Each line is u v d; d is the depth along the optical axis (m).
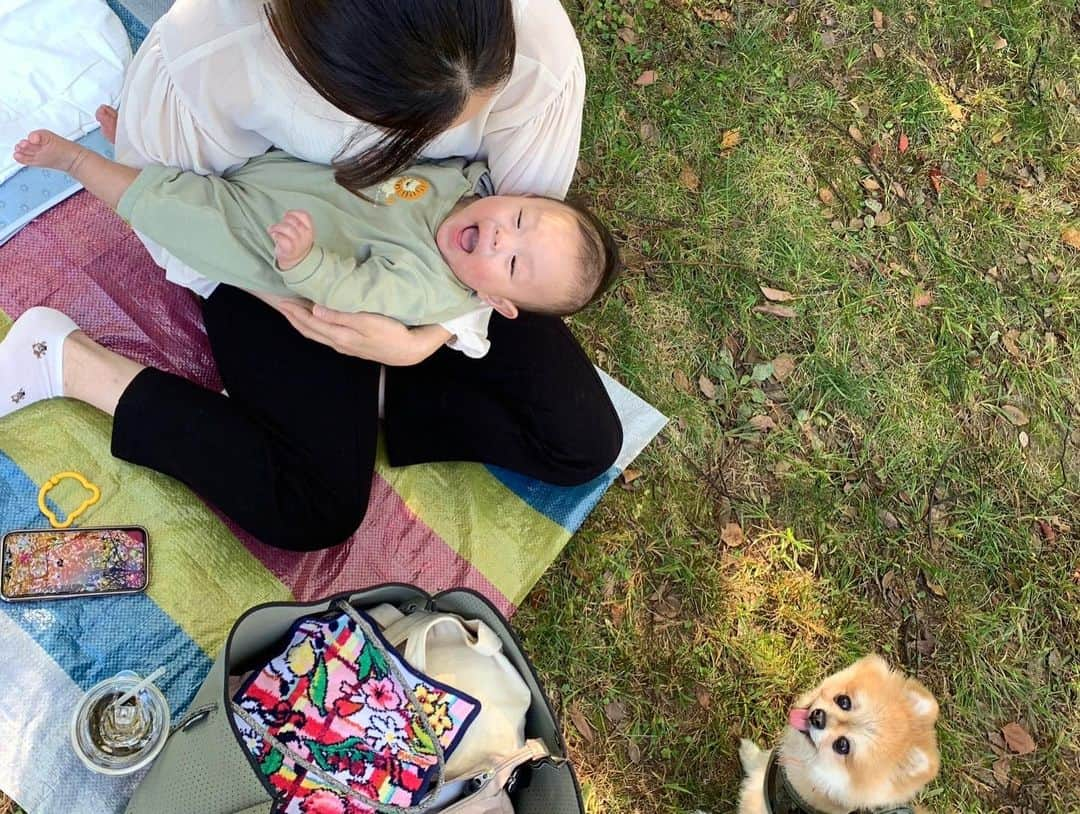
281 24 1.22
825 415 2.72
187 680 1.98
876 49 3.11
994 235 3.06
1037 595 2.71
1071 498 2.85
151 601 2.00
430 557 2.23
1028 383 2.93
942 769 2.48
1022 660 2.64
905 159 3.05
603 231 1.96
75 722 1.85
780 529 2.58
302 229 1.56
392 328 1.78
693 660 2.42
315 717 1.67
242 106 1.64
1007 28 3.28
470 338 1.92
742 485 2.60
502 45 1.25
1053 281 3.07
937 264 2.97
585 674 2.33
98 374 1.94
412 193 1.83
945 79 3.18
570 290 1.91
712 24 2.93
